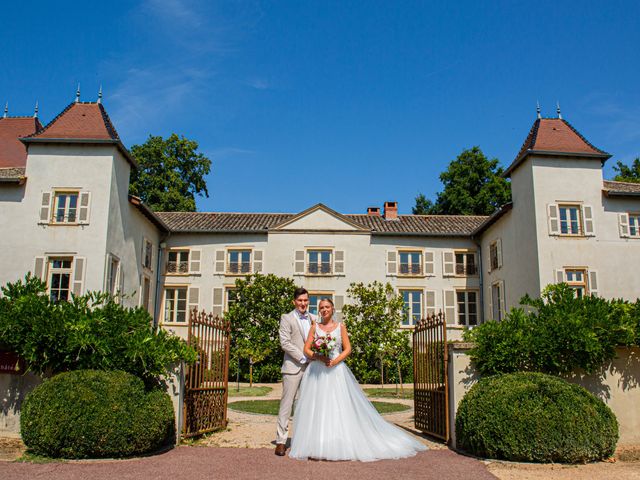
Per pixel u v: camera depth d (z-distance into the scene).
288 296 25.03
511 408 6.97
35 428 6.98
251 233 28.61
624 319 8.28
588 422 6.87
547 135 23.08
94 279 20.16
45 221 20.56
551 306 8.88
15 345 7.98
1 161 25.14
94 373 7.49
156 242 27.61
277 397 17.12
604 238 21.73
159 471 6.34
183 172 42.38
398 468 6.50
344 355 7.32
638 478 6.14
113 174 21.23
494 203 40.91
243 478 6.02
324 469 6.42
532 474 6.29
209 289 28.12
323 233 28.58
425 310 28.09
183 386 8.44
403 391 19.69
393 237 28.78
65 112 22.17
